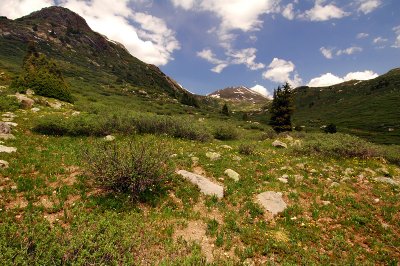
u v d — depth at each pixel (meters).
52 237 6.84
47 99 43.50
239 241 9.19
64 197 10.58
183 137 25.09
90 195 10.90
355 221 11.05
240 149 20.19
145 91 152.25
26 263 5.69
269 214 11.23
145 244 7.95
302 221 10.81
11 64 114.50
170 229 9.16
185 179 13.05
